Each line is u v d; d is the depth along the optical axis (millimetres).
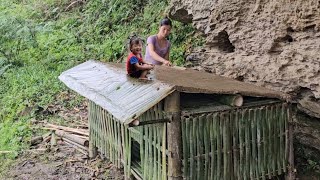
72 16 12133
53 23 11750
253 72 5645
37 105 7801
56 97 8273
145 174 4387
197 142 3893
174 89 3686
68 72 5691
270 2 5262
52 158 6156
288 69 5113
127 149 4773
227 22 5992
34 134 6957
